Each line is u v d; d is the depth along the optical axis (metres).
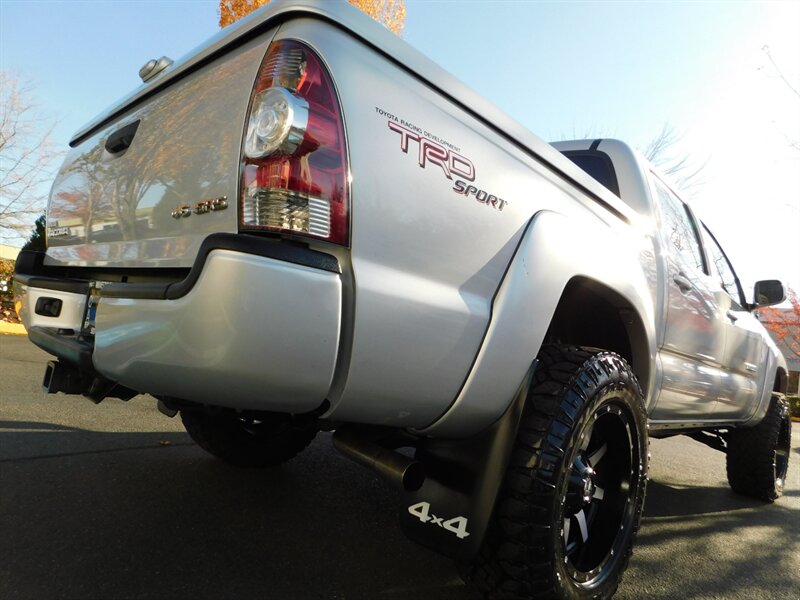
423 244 1.63
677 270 3.19
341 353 1.45
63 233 2.53
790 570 2.97
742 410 4.08
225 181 1.61
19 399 4.65
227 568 2.19
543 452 1.81
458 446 1.91
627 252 2.50
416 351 1.58
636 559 2.93
